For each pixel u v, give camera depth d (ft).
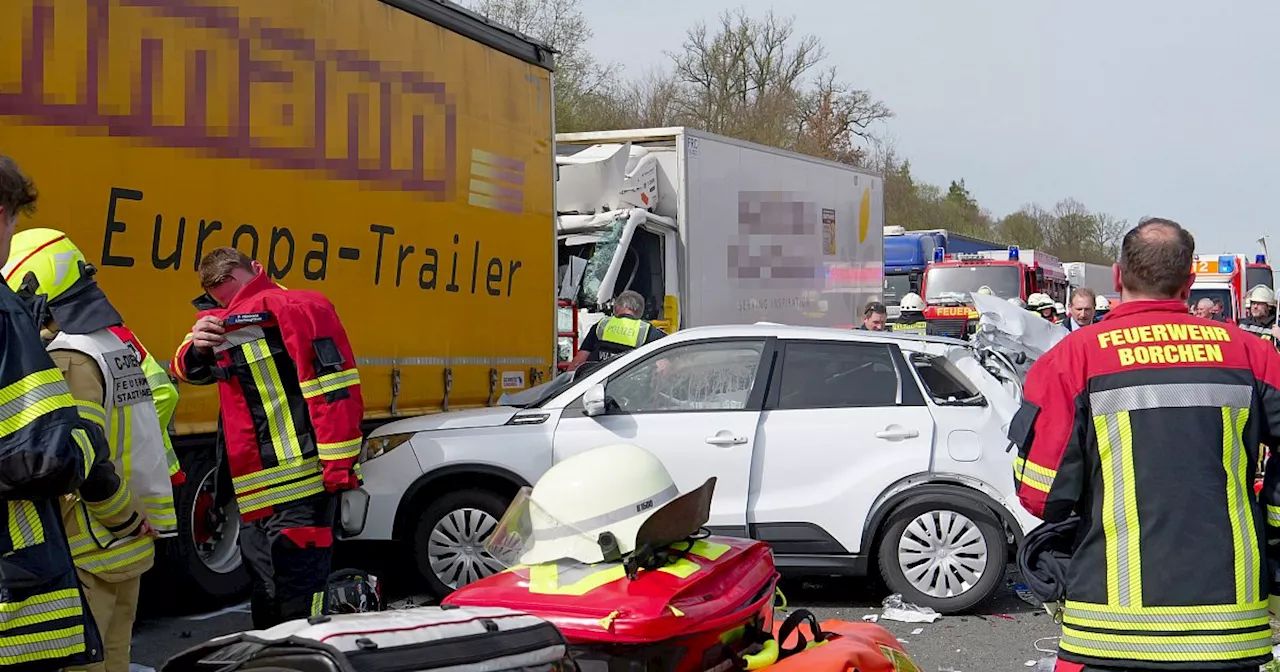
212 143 21.31
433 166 26.91
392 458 23.91
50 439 10.02
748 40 142.10
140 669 19.30
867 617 23.49
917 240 86.07
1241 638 10.58
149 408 13.61
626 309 34.65
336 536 18.48
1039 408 11.23
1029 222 244.83
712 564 12.17
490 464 23.59
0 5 17.76
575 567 11.75
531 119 31.01
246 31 21.99
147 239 20.03
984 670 20.02
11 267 12.96
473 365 28.30
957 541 23.34
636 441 23.63
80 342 12.88
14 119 17.92
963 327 74.18
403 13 26.07
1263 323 43.86
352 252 24.48
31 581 10.16
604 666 11.37
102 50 19.30
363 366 24.62
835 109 146.20
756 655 12.14
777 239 47.67
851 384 24.03
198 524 22.75
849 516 23.32
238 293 17.42
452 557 23.89
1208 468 10.75
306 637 8.17
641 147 41.60
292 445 17.15
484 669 8.43
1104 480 10.98
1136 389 10.91
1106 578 10.90
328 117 23.90
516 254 30.17
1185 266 11.32
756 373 24.20
